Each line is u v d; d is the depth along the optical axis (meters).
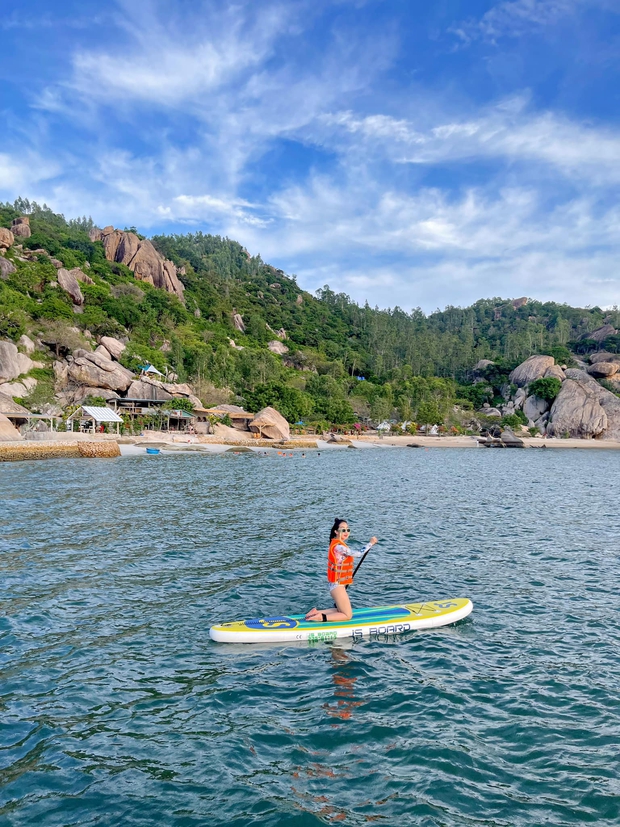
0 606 11.59
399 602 12.18
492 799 5.92
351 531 19.55
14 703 7.84
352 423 106.44
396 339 196.75
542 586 13.49
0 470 39.12
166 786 6.12
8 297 90.06
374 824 5.52
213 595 12.46
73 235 154.12
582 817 5.64
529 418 131.50
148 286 145.62
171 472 39.12
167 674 8.79
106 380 79.94
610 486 37.22
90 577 13.64
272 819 5.58
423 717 7.55
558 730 7.27
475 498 29.03
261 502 25.56
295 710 7.74
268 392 93.31
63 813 5.68
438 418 114.44
